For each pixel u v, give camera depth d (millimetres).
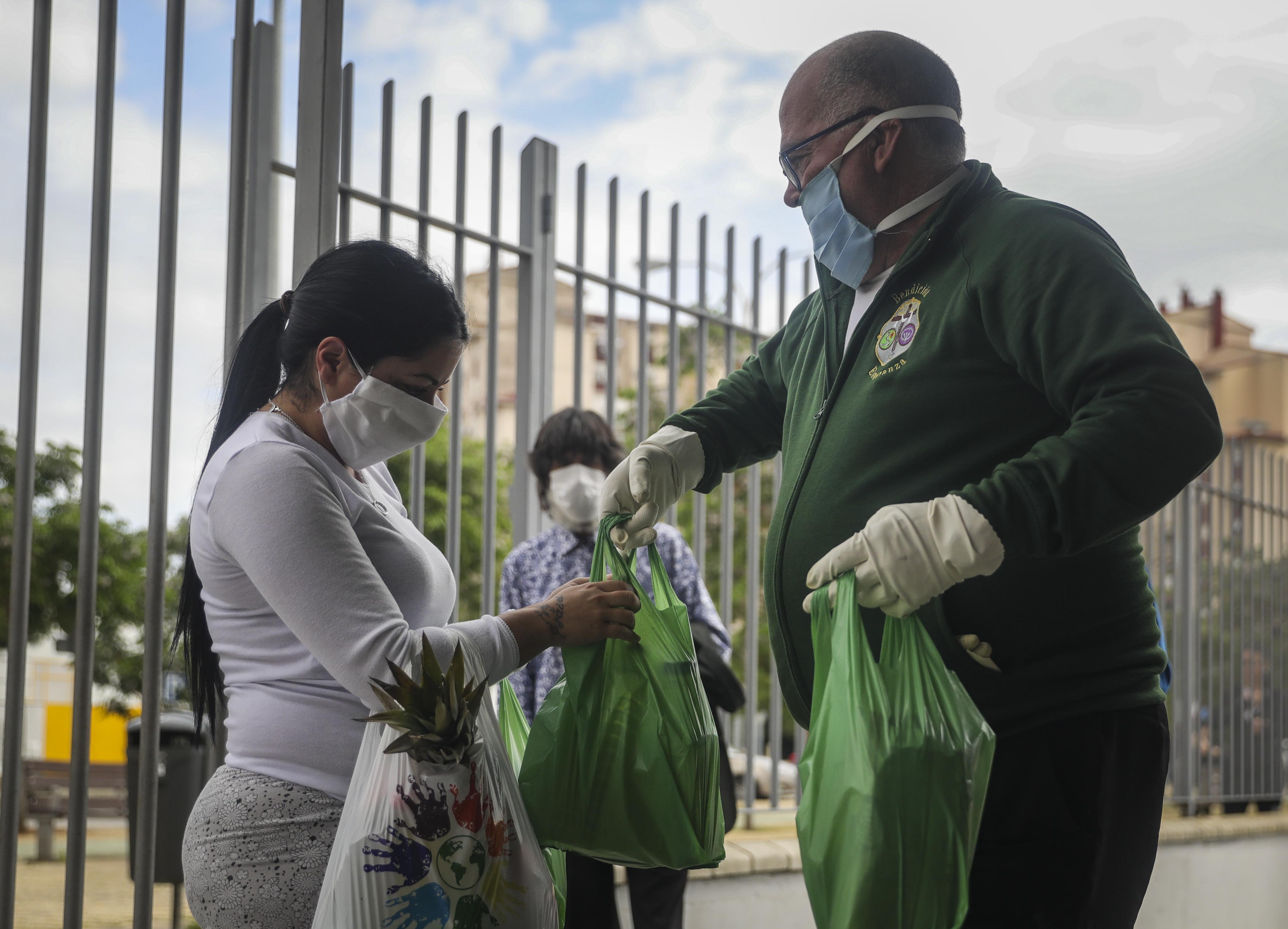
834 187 1701
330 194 2482
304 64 2482
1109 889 1537
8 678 2020
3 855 1980
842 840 1368
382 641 1523
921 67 1674
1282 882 5488
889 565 1359
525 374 3580
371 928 1461
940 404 1562
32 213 2094
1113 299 1405
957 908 1345
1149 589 1654
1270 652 6316
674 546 3141
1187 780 5645
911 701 1387
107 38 2152
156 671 2145
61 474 11406
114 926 5566
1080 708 1534
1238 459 6414
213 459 1682
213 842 1581
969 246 1581
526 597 3129
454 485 3084
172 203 2211
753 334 4289
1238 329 20359
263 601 1623
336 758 1596
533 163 3641
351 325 1654
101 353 2131
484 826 1542
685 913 3396
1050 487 1309
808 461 1724
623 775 1667
